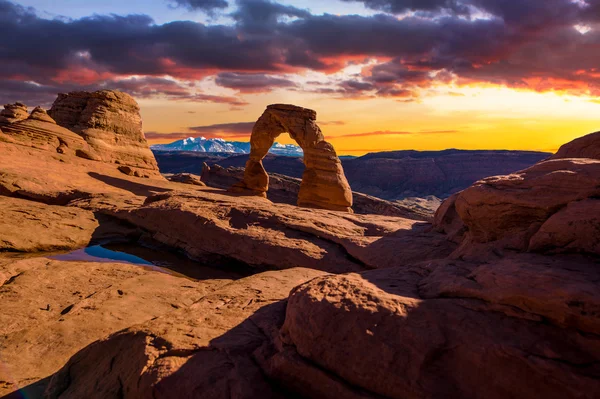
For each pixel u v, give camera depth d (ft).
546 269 17.03
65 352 25.31
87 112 140.46
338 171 107.65
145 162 150.10
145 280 38.70
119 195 80.28
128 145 146.92
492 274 17.95
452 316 16.67
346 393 16.17
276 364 17.83
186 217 57.88
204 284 38.96
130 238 62.08
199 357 19.22
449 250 41.09
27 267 39.86
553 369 13.66
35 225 56.49
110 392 19.27
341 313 17.78
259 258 48.91
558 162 24.75
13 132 111.75
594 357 13.75
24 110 126.41
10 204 63.41
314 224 52.90
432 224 49.93
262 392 17.35
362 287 19.76
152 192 109.60
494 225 25.64
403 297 18.52
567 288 14.94
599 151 32.12
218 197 71.15
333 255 46.01
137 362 19.63
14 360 23.95
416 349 15.85
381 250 43.78
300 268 36.47
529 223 23.95
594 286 14.80
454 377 15.24
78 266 41.63
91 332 27.78
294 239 50.03
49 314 30.78
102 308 31.35
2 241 49.62
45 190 81.87
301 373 17.24
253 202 68.33
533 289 15.75
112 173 121.90
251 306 25.81
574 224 19.84
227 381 17.53
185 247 56.29
